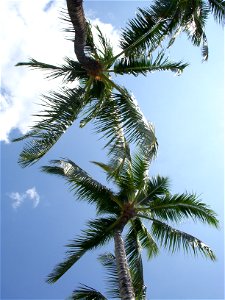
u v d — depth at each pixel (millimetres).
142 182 16031
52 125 12969
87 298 14875
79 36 11680
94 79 14680
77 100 13766
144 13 15188
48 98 13375
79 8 10703
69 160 16594
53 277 15000
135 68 15414
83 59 14031
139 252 16281
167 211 16484
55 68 15227
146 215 16656
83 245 15492
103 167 15039
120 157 13023
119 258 14328
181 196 16391
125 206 16141
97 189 15969
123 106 13859
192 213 16453
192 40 17234
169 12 15195
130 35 15156
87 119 14109
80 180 15727
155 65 15484
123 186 16188
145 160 15664
